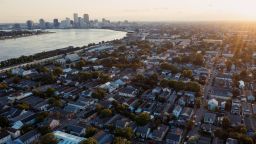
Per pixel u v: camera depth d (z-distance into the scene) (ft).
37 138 487.61
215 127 546.26
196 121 575.79
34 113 589.73
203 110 640.58
